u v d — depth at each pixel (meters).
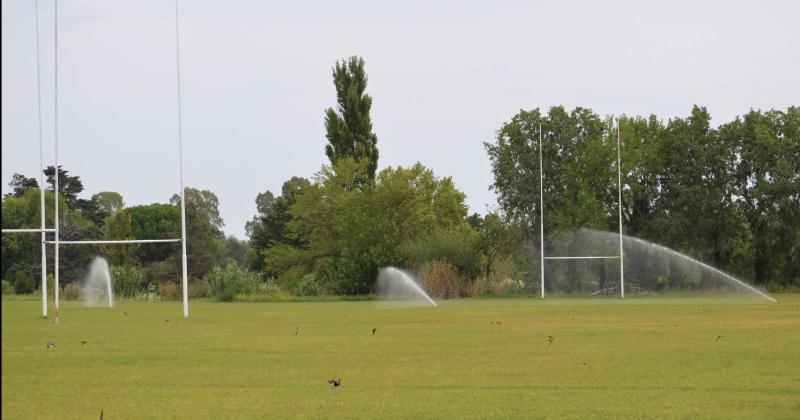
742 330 65.56
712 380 39.44
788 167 155.62
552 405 33.97
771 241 160.12
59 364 47.72
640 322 76.06
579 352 51.03
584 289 163.88
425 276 151.50
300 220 174.38
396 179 175.25
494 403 34.50
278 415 32.66
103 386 39.72
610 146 165.88
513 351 52.03
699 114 164.38
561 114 180.75
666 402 34.31
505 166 180.00
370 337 63.03
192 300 150.25
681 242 161.88
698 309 98.75
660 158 165.50
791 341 56.28
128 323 81.44
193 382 40.69
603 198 170.50
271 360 48.75
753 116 162.88
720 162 160.38
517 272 166.50
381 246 156.62
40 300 150.50
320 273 169.62
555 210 171.50
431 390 37.69
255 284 154.00
